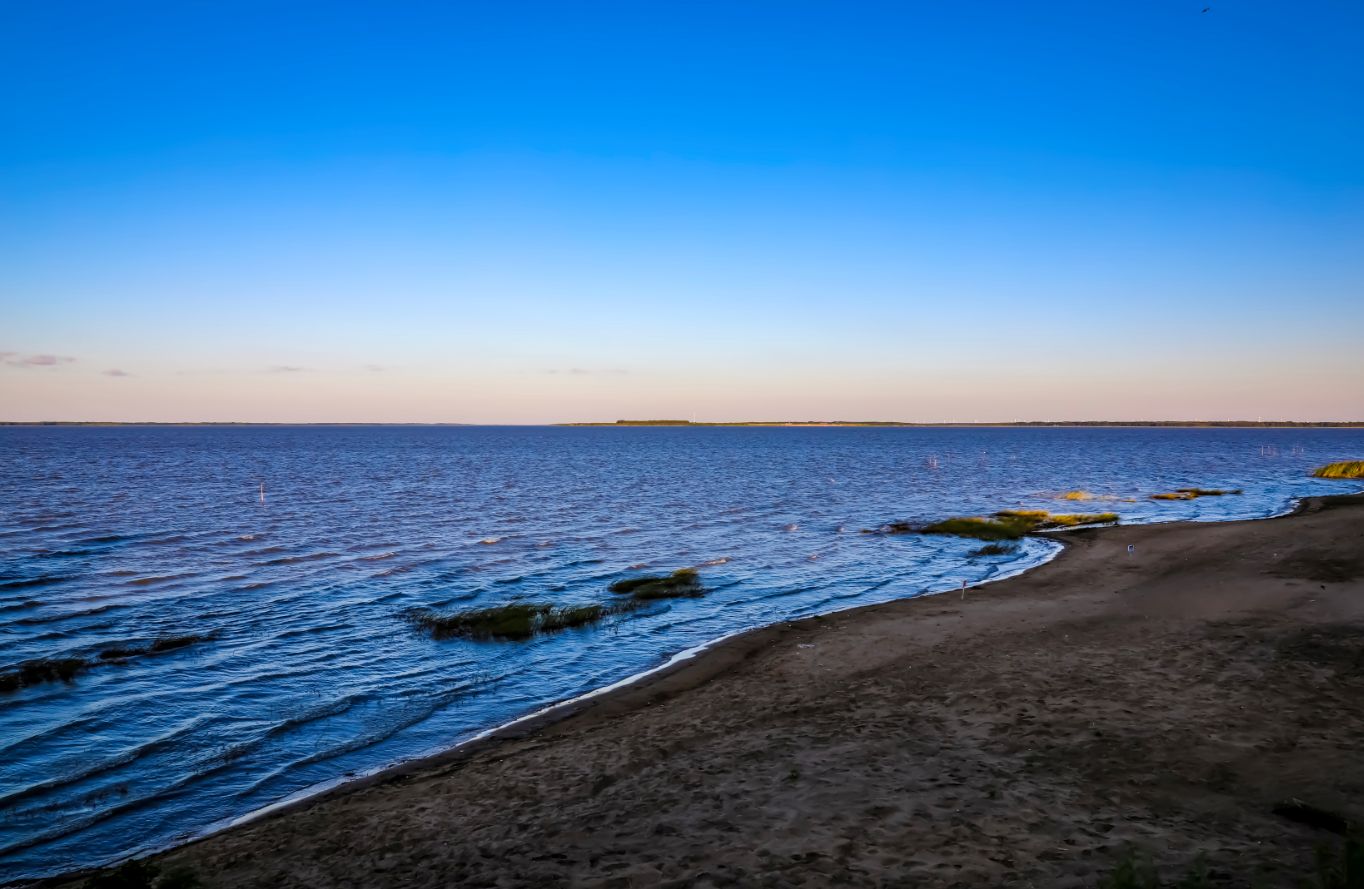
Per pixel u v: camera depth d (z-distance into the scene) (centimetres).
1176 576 2197
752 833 788
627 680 1582
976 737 1040
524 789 1016
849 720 1172
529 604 2148
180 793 1105
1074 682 1261
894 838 747
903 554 3122
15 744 1270
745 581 2606
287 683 1579
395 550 3262
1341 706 1045
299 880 800
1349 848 559
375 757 1224
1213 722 1020
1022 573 2491
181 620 2080
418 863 810
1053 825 752
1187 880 571
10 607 2209
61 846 964
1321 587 1812
